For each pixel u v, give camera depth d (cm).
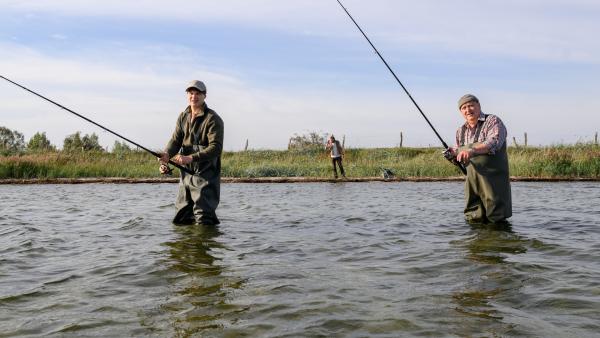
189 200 662
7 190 1473
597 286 344
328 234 577
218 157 662
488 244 501
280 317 292
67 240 547
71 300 330
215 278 379
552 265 407
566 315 289
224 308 309
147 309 310
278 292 341
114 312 305
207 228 625
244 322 285
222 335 267
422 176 2069
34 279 384
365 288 350
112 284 367
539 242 503
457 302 316
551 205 843
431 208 834
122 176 2220
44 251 488
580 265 406
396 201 984
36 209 868
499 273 384
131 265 424
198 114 657
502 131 640
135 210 842
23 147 3070
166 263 430
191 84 646
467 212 673
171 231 603
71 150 2872
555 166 1955
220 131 652
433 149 3200
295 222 678
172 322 287
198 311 304
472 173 650
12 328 281
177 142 677
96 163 2373
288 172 2247
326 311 301
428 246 497
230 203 961
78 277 388
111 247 506
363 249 488
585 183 1578
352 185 1630
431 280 370
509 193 646
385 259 442
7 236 577
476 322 280
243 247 501
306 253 471
